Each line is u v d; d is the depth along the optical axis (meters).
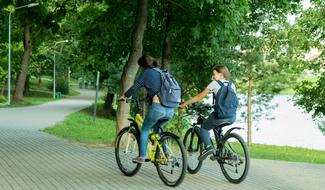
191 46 15.87
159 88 8.38
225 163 8.55
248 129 30.73
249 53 26.56
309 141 33.91
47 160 10.38
